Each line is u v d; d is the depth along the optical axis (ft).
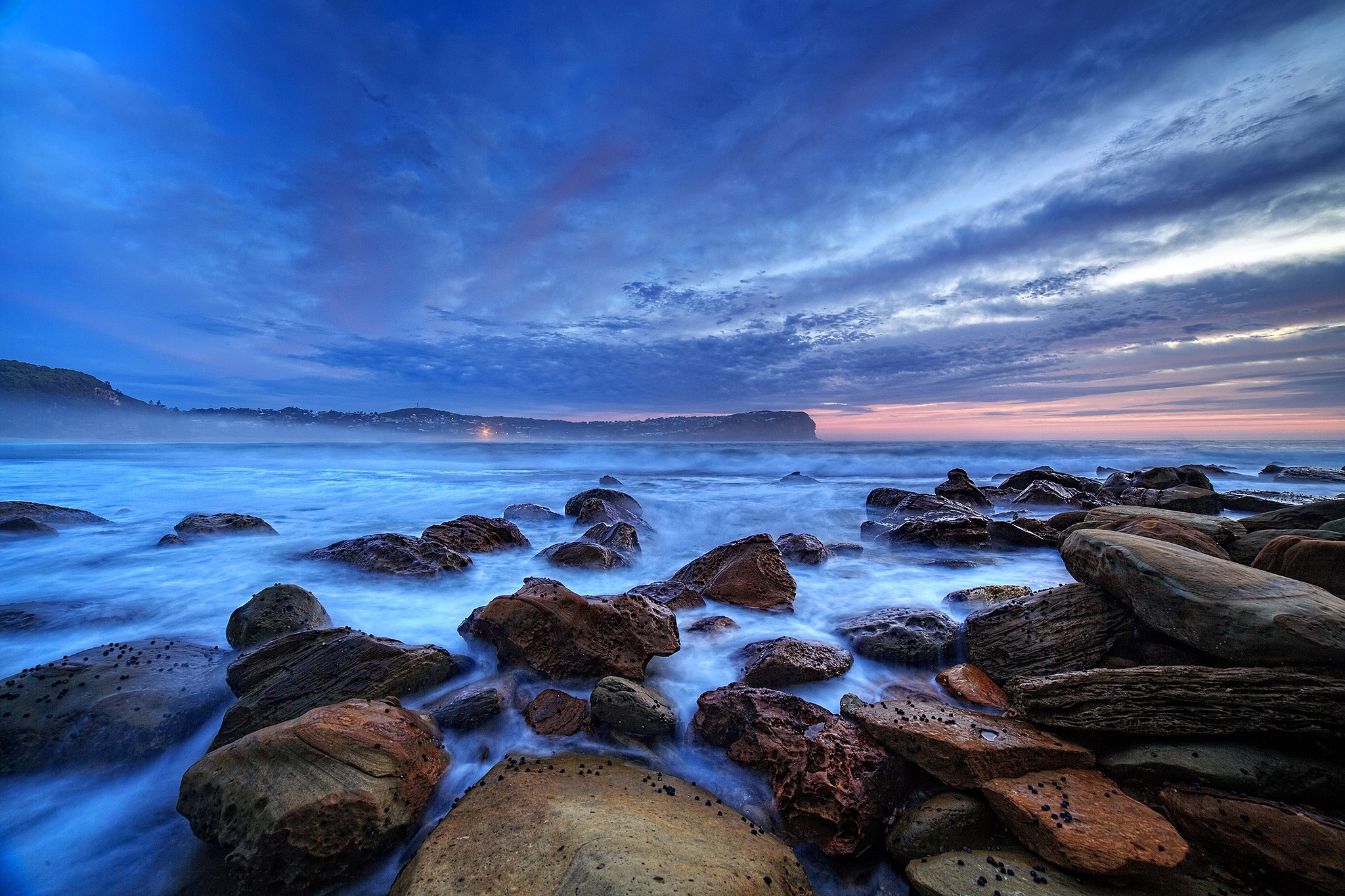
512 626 19.52
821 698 17.88
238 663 17.90
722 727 15.15
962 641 20.52
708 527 51.49
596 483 88.48
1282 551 20.20
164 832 12.94
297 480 90.79
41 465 118.42
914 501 52.80
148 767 15.07
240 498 69.00
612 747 15.02
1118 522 32.91
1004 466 122.62
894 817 12.32
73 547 39.01
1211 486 61.82
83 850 12.52
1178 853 10.06
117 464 122.42
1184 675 13.65
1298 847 10.10
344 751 12.51
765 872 10.12
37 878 11.79
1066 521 41.47
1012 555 37.06
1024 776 12.43
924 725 13.75
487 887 9.50
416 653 18.07
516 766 13.82
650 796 12.52
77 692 16.37
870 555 37.70
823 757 13.23
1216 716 12.92
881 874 11.50
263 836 11.04
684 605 25.75
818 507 61.00
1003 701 16.78
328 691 16.65
